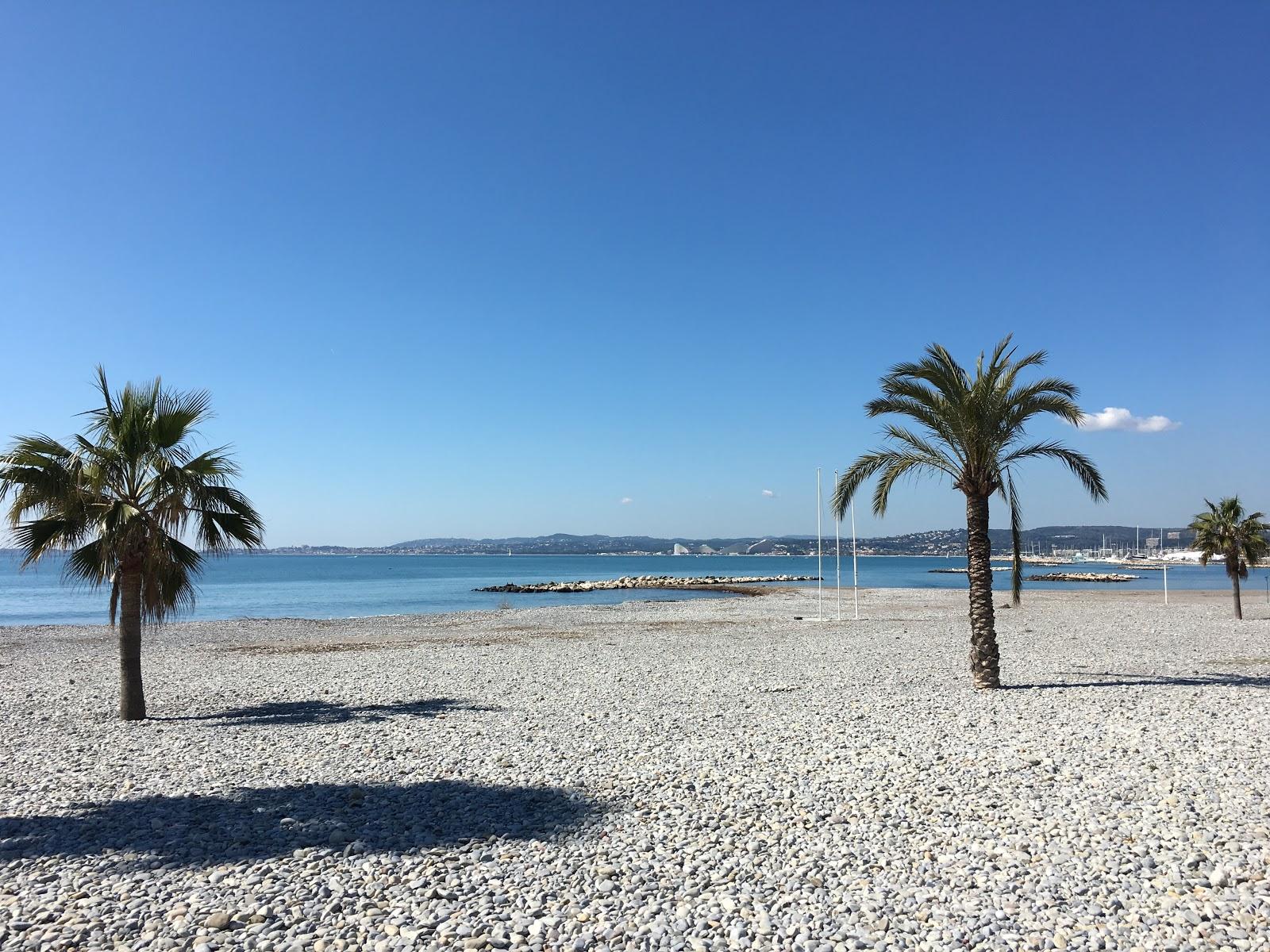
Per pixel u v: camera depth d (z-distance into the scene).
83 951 5.04
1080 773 8.84
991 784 8.53
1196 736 10.51
